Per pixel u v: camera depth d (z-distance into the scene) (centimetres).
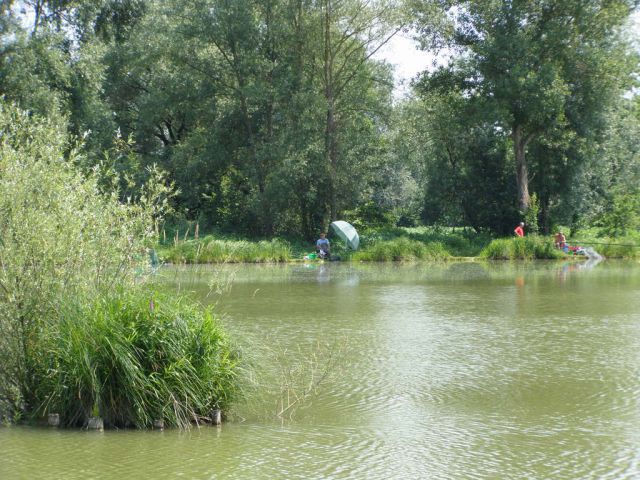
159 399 703
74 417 709
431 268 3041
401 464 603
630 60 4131
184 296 809
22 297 739
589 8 4034
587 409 786
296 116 4225
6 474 566
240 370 767
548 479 571
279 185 4159
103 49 3778
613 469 595
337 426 717
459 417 752
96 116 3778
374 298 1809
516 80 3947
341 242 4181
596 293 1944
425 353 1090
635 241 4153
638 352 1105
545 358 1057
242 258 3347
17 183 772
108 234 822
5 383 736
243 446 645
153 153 4975
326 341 1170
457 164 4772
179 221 4162
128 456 612
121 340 701
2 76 3178
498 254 3722
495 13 4109
